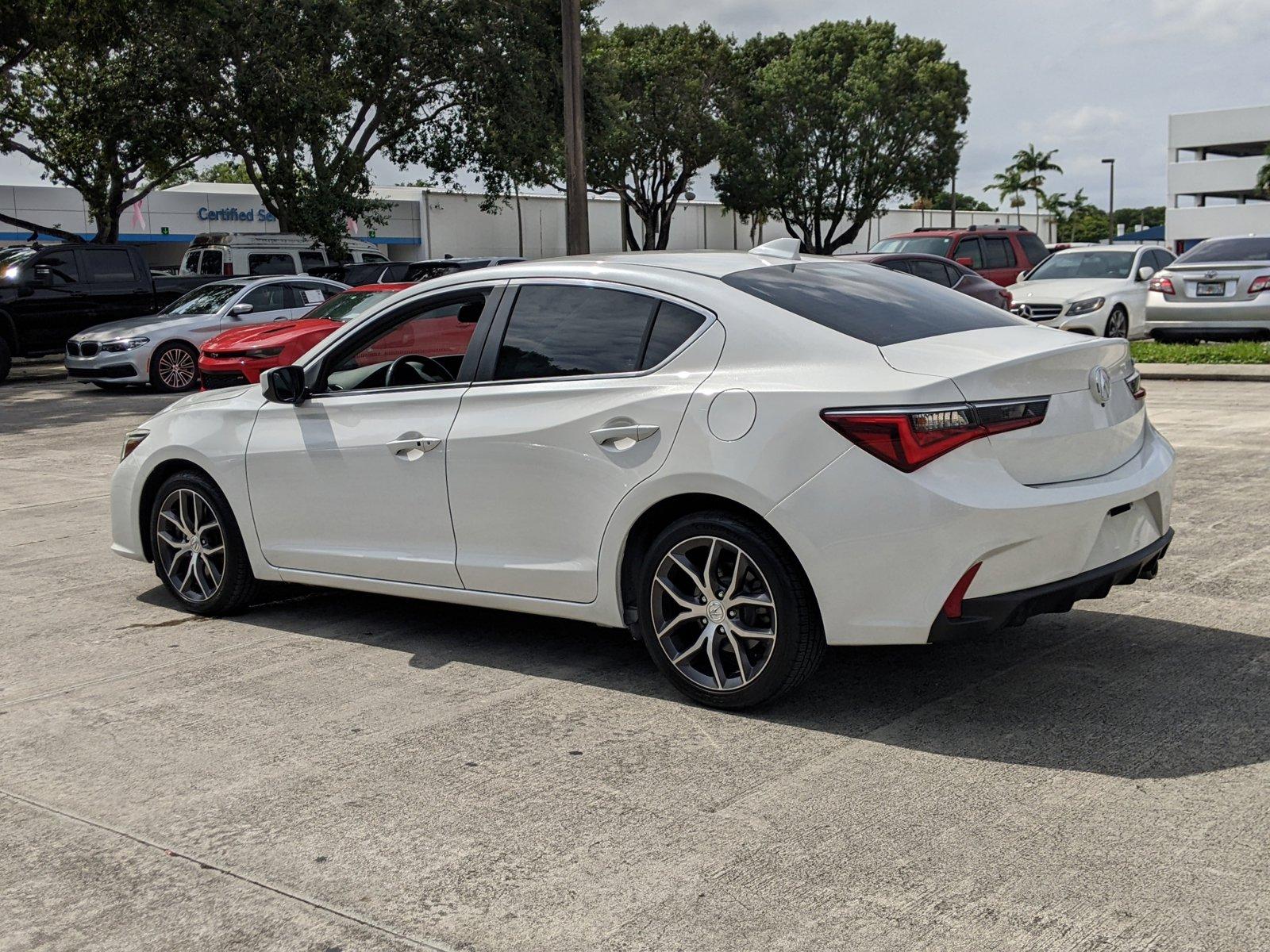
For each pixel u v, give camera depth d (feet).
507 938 8.93
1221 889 9.14
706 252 15.67
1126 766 11.56
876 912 9.03
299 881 9.94
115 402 55.01
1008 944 8.50
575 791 11.53
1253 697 13.26
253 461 17.44
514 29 102.83
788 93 180.55
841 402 12.25
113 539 20.13
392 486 15.96
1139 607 16.90
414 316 16.24
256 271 83.97
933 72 184.96
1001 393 12.25
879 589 12.21
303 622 18.11
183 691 14.98
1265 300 49.55
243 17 92.07
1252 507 22.89
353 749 12.84
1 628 18.20
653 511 13.83
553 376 14.65
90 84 93.45
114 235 108.17
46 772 12.48
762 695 13.17
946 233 68.08
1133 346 55.47
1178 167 227.20
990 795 11.03
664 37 171.94
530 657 15.94
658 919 9.10
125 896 9.80
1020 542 12.06
